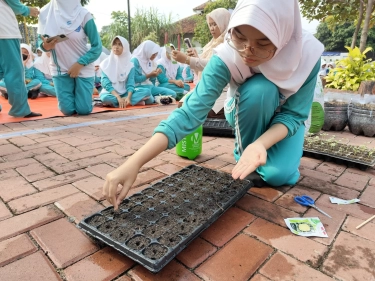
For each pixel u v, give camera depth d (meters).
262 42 0.99
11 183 1.54
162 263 0.88
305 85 1.36
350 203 1.39
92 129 2.84
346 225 1.21
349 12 6.67
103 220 1.11
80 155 2.01
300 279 0.91
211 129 2.62
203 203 1.25
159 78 5.59
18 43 3.04
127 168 1.02
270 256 1.01
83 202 1.35
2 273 0.91
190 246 1.06
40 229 1.14
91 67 3.65
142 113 3.85
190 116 1.15
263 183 1.56
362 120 2.78
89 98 3.69
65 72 3.46
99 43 3.57
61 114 3.64
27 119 3.27
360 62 3.64
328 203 1.39
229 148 2.26
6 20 2.88
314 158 2.06
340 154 1.97
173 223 1.10
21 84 3.15
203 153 2.12
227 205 1.25
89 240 1.08
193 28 20.02
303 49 1.27
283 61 1.18
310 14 6.90
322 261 0.99
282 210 1.32
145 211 1.18
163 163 1.89
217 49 1.29
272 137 1.21
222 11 2.56
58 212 1.26
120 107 4.26
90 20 3.48
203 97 1.19
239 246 1.06
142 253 0.92
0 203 1.33
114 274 0.92
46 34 3.22
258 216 1.27
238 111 1.46
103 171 1.73
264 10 0.92
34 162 1.86
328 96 3.30
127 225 1.08
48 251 1.01
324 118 2.97
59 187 1.50
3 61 3.02
